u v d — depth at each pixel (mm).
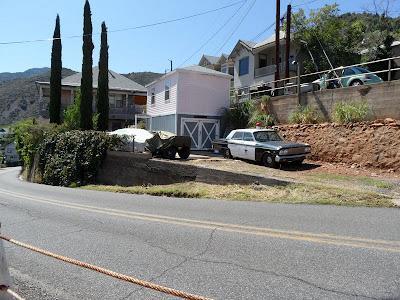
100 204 12367
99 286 5332
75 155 25344
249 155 19734
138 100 55156
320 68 36469
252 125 25547
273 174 15977
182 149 23234
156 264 6023
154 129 32844
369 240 6805
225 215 9633
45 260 6547
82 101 32812
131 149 23328
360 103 18688
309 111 21281
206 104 29094
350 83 21516
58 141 27609
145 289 5152
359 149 17406
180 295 3287
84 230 8500
